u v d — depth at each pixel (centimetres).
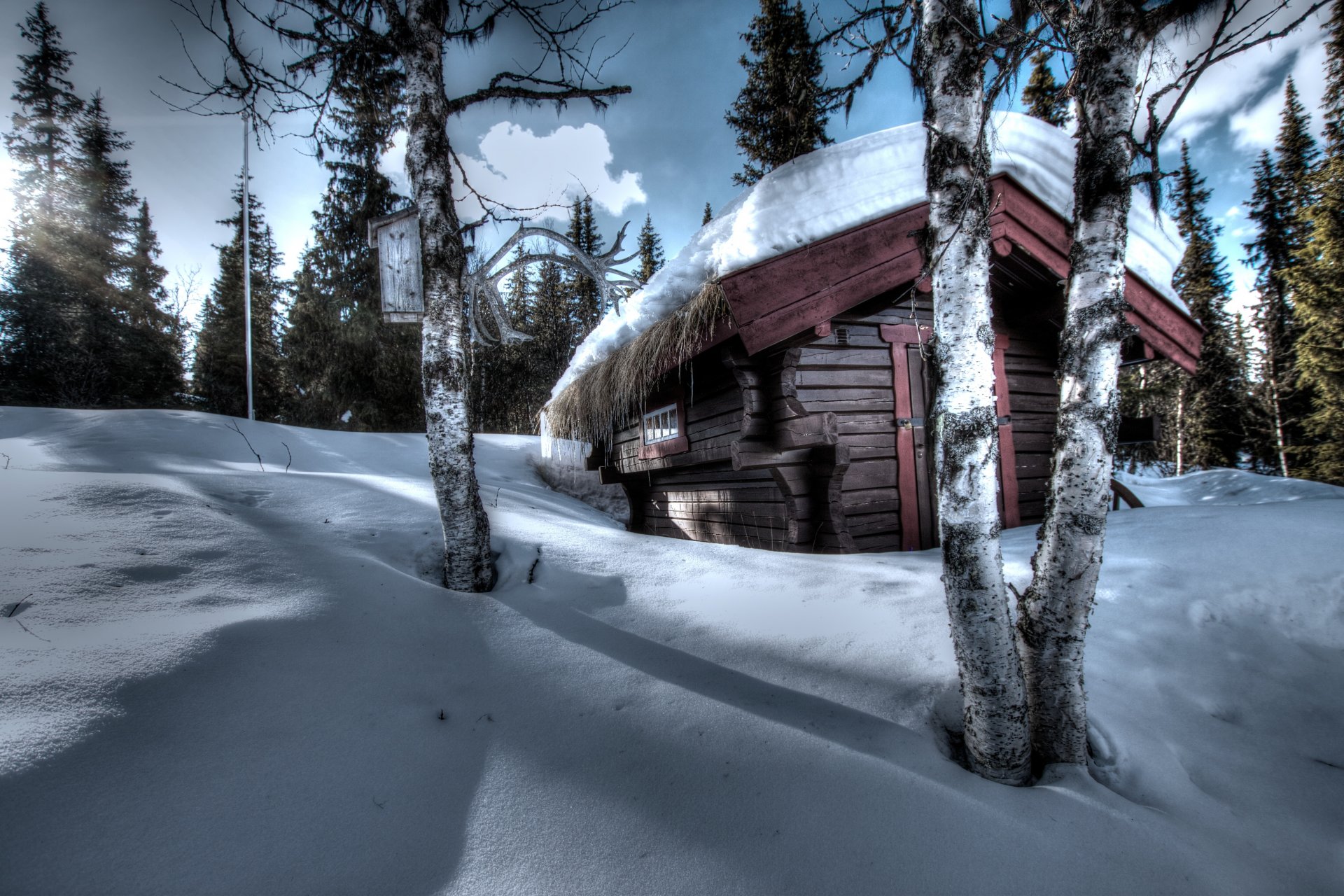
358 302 1762
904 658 261
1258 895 155
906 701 233
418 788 180
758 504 606
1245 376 1989
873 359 554
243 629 237
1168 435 2033
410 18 357
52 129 2244
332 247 1772
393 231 460
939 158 215
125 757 163
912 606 311
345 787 175
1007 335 625
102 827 141
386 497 474
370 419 1794
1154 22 217
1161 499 898
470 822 169
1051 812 177
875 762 195
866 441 542
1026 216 519
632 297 581
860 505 532
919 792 182
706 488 722
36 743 156
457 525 339
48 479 368
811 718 222
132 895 128
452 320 348
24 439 783
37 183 2191
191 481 418
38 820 137
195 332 2666
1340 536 337
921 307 574
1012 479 607
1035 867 155
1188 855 165
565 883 148
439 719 216
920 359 571
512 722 220
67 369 1989
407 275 463
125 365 2169
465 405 351
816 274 440
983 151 213
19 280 1992
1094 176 211
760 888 146
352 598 288
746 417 488
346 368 1764
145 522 319
